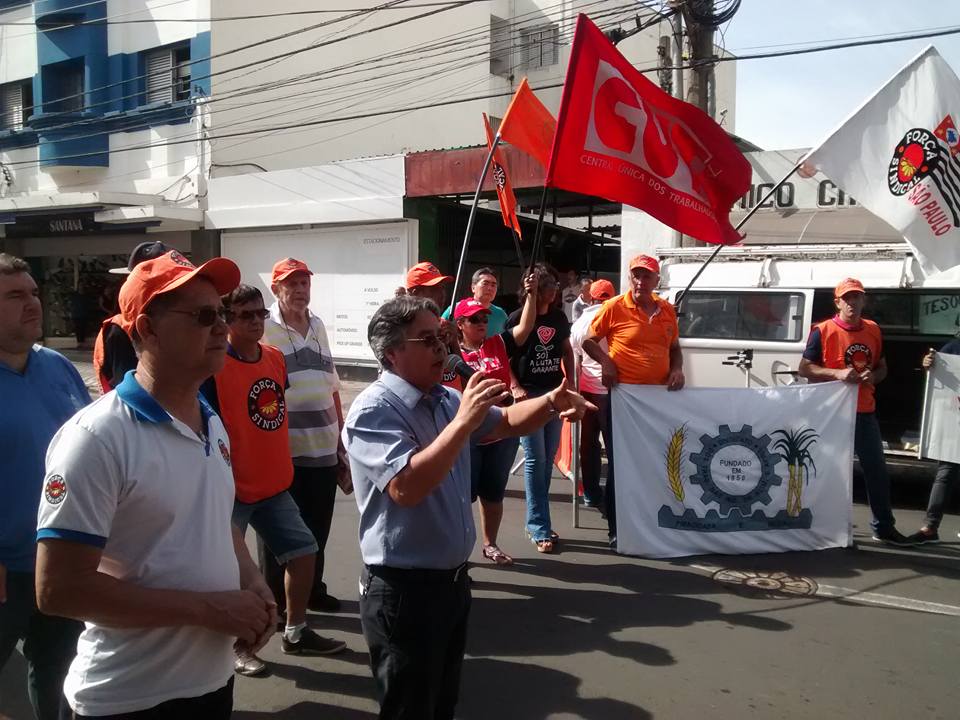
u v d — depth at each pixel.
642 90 4.95
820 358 5.93
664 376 5.71
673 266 8.27
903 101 5.64
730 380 7.74
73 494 1.77
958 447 5.64
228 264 2.01
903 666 3.94
